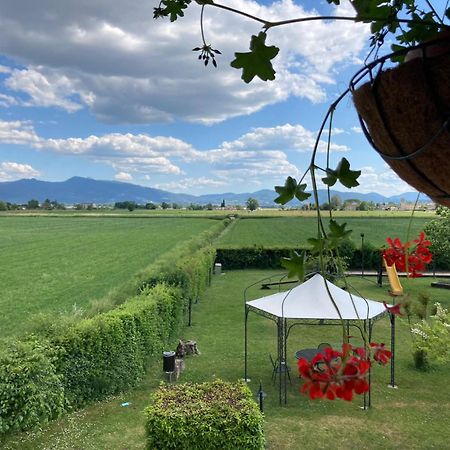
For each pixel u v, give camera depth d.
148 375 11.22
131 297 13.58
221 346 13.94
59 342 8.63
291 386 10.59
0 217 118.06
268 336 15.13
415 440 8.04
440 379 11.02
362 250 31.61
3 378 6.83
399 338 14.69
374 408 9.35
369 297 22.50
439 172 1.37
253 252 33.56
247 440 6.51
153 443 6.55
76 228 79.06
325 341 14.38
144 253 42.78
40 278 28.34
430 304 19.14
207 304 20.59
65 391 8.64
